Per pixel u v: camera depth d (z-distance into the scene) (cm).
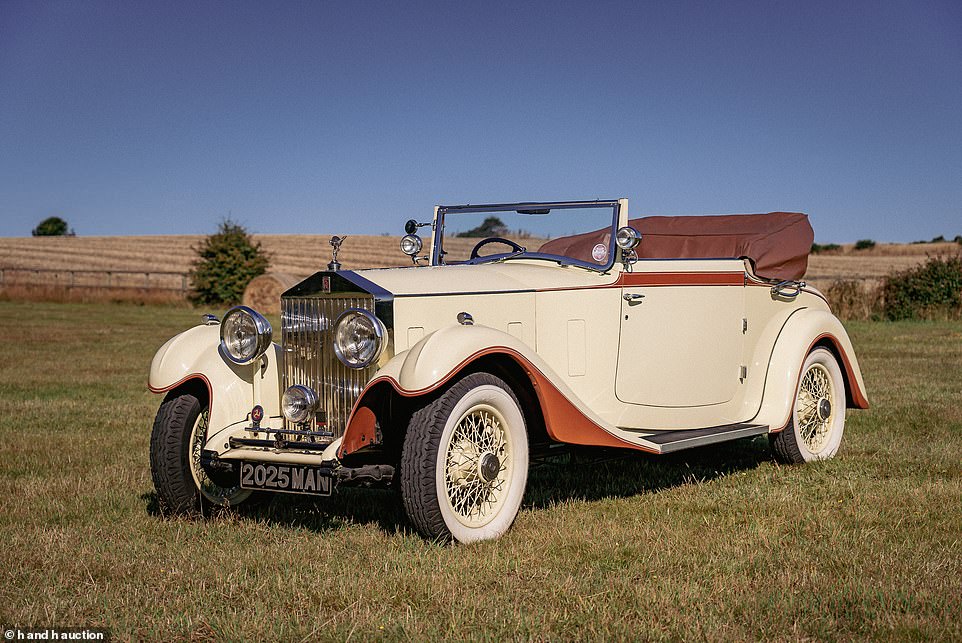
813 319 645
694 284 567
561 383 469
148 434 771
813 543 433
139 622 338
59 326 2170
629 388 550
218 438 475
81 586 378
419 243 638
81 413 891
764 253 607
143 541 447
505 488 461
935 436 727
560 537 446
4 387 1097
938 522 470
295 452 457
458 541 435
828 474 599
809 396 651
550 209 579
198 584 378
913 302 2350
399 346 455
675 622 333
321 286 471
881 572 388
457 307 480
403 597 361
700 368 573
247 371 498
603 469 631
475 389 441
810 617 337
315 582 375
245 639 319
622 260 546
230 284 3278
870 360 1335
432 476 425
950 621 330
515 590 367
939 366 1252
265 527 479
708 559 410
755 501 521
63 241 6131
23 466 638
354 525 480
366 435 436
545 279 529
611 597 359
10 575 392
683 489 561
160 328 2131
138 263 4909
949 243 7575
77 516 503
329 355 471
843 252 7031
